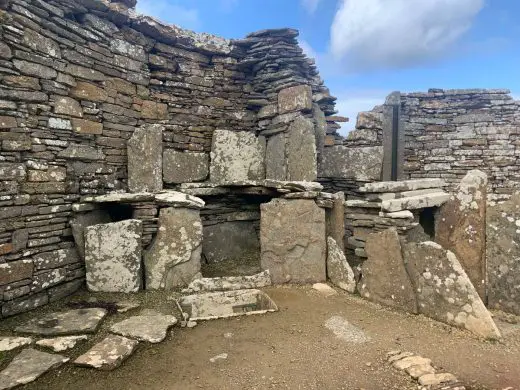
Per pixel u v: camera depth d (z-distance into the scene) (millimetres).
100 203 4961
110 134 5285
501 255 4039
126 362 3000
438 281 3787
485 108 7957
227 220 6438
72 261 4562
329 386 2703
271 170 6793
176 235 4828
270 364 2998
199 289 4695
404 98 8227
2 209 3807
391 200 4789
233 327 3691
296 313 4043
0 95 3822
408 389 2637
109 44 5242
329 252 5172
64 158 4594
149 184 5688
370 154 6449
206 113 6617
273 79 6785
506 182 7797
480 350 3174
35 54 4180
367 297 4469
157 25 5836
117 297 4438
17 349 3133
